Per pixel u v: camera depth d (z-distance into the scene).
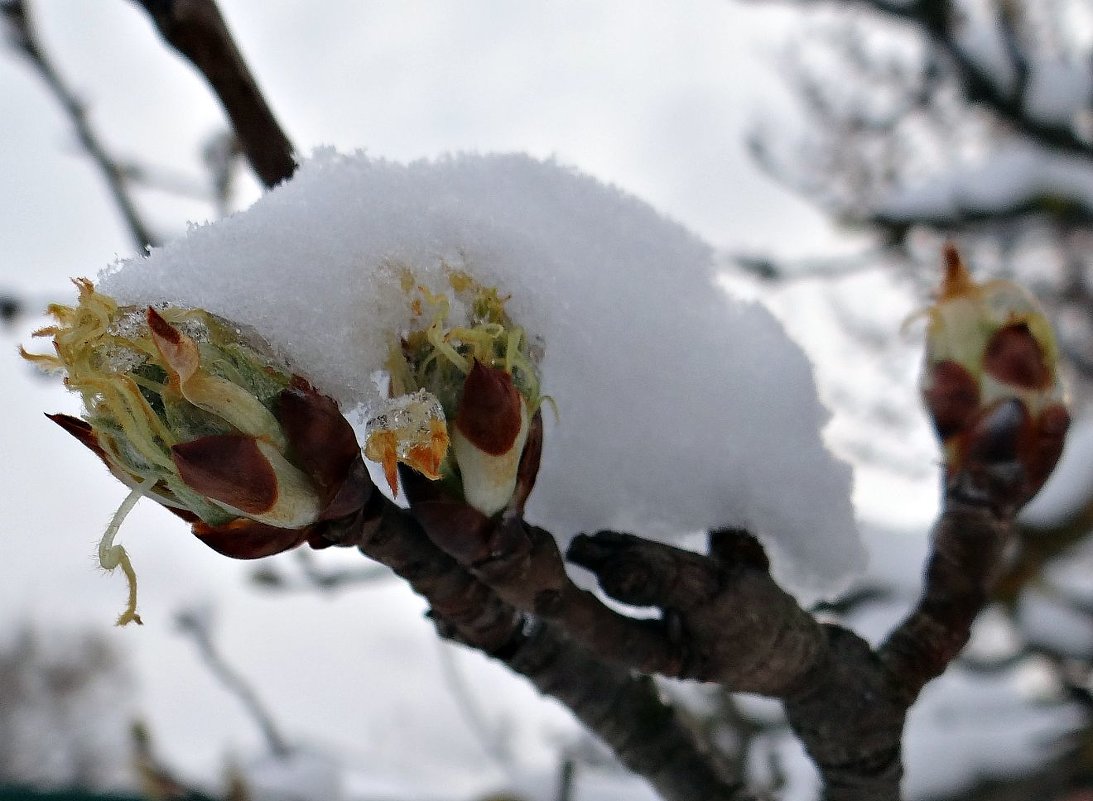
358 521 0.22
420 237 0.22
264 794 0.40
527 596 0.22
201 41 0.24
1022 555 0.42
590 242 0.24
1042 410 0.24
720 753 0.25
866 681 0.24
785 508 0.24
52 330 0.21
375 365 0.22
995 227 0.66
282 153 0.25
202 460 0.21
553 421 0.24
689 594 0.23
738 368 0.24
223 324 0.21
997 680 0.51
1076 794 0.43
